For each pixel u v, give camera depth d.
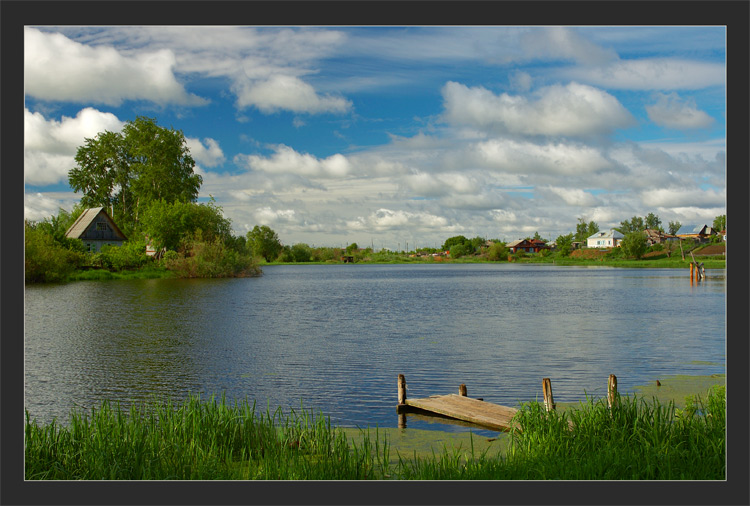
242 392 15.67
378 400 14.76
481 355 20.88
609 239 166.88
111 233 84.38
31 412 13.84
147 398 15.09
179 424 10.33
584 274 89.38
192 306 38.41
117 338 24.78
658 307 38.09
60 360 19.95
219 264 76.31
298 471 8.64
